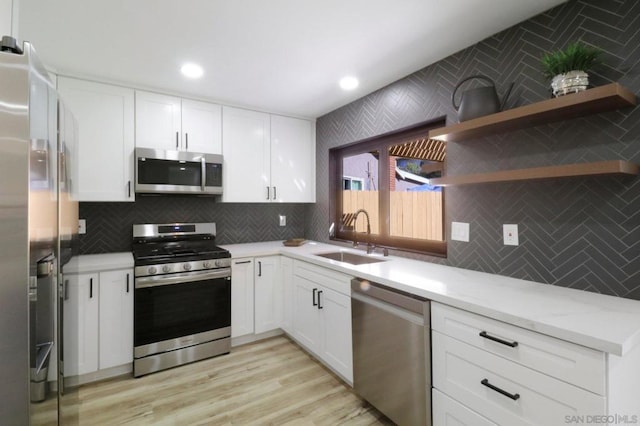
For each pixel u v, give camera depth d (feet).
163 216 9.93
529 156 5.56
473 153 6.48
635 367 3.66
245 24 5.73
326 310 7.72
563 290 4.96
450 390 4.75
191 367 8.23
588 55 4.36
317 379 7.62
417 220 8.40
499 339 4.06
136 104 8.61
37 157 3.10
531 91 5.52
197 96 9.43
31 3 5.01
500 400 4.09
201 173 9.30
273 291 9.98
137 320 7.75
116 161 8.34
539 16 5.43
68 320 4.60
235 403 6.68
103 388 7.24
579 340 3.30
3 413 2.86
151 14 5.39
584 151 4.88
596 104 4.33
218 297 8.86
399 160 9.12
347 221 10.98
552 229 5.29
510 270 5.89
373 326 6.16
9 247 2.84
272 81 8.32
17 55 2.88
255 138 10.59
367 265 7.19
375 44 6.46
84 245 8.77
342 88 8.84
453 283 5.47
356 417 6.23
